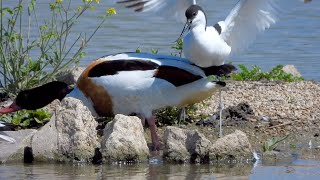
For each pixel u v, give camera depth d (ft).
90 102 43.65
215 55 42.63
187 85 43.19
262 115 48.44
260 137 45.16
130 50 72.74
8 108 45.34
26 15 85.71
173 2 45.34
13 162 41.37
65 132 41.63
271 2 44.16
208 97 47.37
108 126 42.11
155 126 43.60
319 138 45.16
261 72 61.05
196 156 41.14
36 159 41.45
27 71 51.75
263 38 81.25
